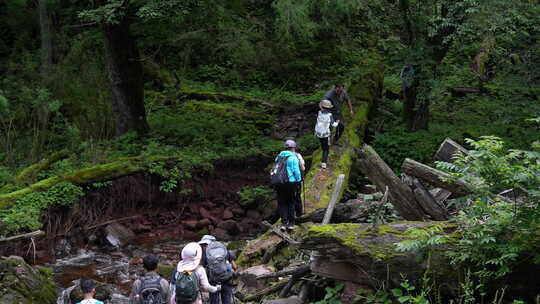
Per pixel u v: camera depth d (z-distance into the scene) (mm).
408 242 5637
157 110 18203
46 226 11414
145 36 19156
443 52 14703
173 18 13211
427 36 14695
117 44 14875
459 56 22172
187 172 13500
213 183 14156
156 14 12016
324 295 6812
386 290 5973
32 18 20250
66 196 11711
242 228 12969
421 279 5770
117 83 15117
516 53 14875
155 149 14266
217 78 21688
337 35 23188
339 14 21156
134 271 10617
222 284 6727
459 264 5625
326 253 6270
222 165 14516
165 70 20906
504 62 15719
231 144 15789
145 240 12367
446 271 5676
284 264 8461
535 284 5453
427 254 5758
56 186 11836
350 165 13023
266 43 21109
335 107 13078
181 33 17484
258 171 14781
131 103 15336
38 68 17672
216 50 21094
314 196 10992
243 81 21672
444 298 5840
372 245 6035
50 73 16500
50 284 9211
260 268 8391
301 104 18984
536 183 5504
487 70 20375
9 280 8297
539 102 13922
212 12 14820
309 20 20375
